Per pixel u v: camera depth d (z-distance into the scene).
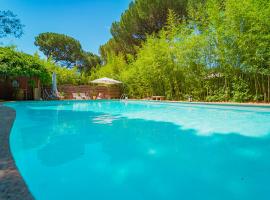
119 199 1.81
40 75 14.05
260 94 8.70
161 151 3.20
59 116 6.96
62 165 2.59
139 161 2.76
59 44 30.42
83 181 2.15
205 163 2.68
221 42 9.25
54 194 1.89
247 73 8.88
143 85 15.15
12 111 6.38
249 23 8.02
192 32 10.64
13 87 14.01
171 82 12.79
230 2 8.43
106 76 19.78
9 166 1.94
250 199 1.80
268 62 7.73
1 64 12.41
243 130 4.59
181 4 15.96
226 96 9.75
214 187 2.02
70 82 19.19
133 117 6.75
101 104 12.14
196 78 11.16
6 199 1.37
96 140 3.86
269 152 3.10
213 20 9.28
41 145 3.49
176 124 5.45
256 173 2.36
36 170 2.43
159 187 2.01
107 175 2.31
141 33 19.08
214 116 6.67
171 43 12.17
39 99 14.52
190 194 1.91
